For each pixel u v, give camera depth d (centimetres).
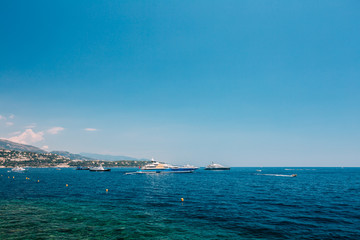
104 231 2197
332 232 2216
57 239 1962
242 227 2372
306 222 2575
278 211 3162
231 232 2205
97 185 7281
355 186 7131
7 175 14250
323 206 3562
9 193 4984
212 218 2747
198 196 4659
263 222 2572
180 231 2225
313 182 8825
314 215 2922
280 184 7812
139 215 2873
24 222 2484
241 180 9938
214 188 6356
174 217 2788
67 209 3209
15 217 2711
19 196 4512
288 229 2308
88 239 1970
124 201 3972
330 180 10119
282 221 2617
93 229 2259
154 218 2728
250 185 7381
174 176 13638
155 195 4800
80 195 4738
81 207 3366
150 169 17362
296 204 3734
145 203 3772
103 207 3384
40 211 3059
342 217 2822
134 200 4097
